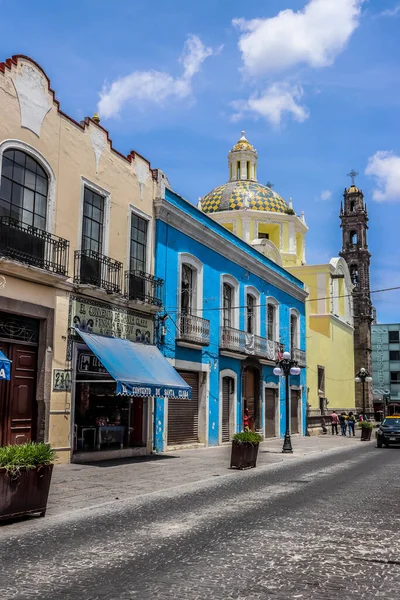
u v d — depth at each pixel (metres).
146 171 19.92
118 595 5.09
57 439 15.11
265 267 30.05
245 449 15.74
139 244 19.48
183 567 5.99
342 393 47.09
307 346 39.50
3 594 5.10
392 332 85.00
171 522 8.27
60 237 15.25
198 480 13.11
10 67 14.13
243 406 27.19
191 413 22.77
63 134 15.88
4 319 13.91
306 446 26.47
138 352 17.89
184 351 21.81
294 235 43.94
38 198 15.05
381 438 26.55
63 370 15.39
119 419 18.27
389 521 8.69
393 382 84.00
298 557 6.50
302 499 10.56
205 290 23.73
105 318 17.23
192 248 22.84
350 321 51.16
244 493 11.21
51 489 11.23
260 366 29.16
